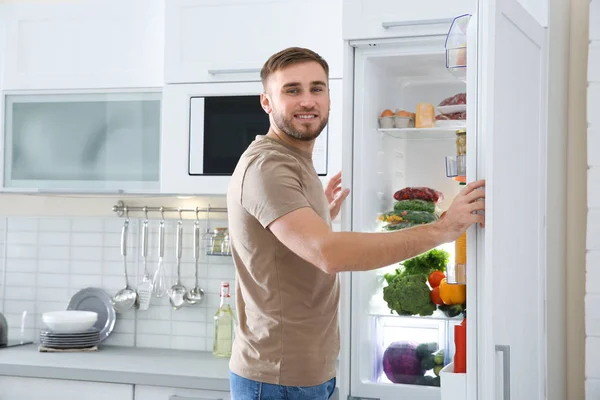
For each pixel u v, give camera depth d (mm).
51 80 3107
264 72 1955
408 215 2572
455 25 1921
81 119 3096
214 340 3221
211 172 2924
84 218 3543
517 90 1919
